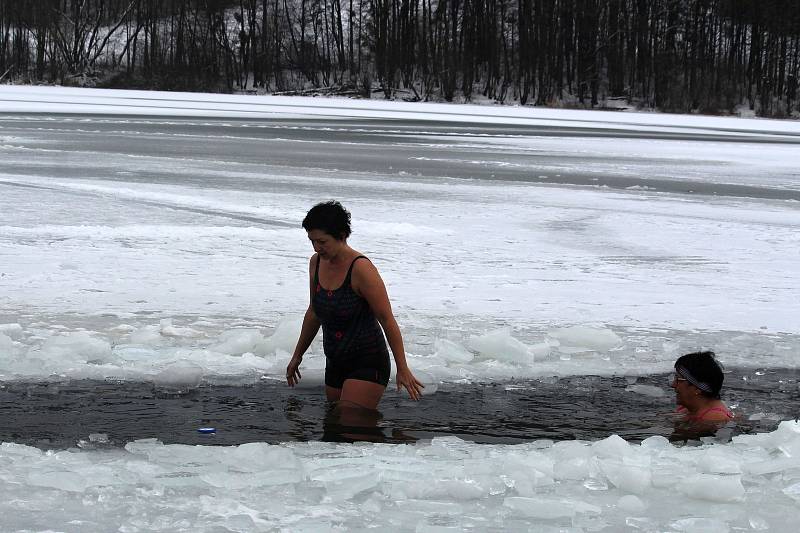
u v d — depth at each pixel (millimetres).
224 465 4129
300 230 11969
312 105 62938
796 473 4102
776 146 36531
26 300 7715
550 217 14203
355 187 17547
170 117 41812
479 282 9109
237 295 8180
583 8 87688
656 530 3465
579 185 19516
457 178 20047
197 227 11953
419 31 92625
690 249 11586
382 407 5426
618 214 14797
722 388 5984
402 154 26188
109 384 5656
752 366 6480
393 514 3531
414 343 6785
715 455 4375
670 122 60062
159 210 13539
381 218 13414
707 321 7762
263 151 25641
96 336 6711
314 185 17641
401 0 92562
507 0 95375
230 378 5879
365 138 32500
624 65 91750
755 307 8344
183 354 6242
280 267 9523
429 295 8445
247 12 95375
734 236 12789
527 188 18453
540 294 8633
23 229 11312
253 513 3518
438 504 3645
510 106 82750
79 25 91312
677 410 5496
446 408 5434
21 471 3992
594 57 88125
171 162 21531
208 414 5191
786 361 6609
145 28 87062
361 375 5309
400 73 88562
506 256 10664
